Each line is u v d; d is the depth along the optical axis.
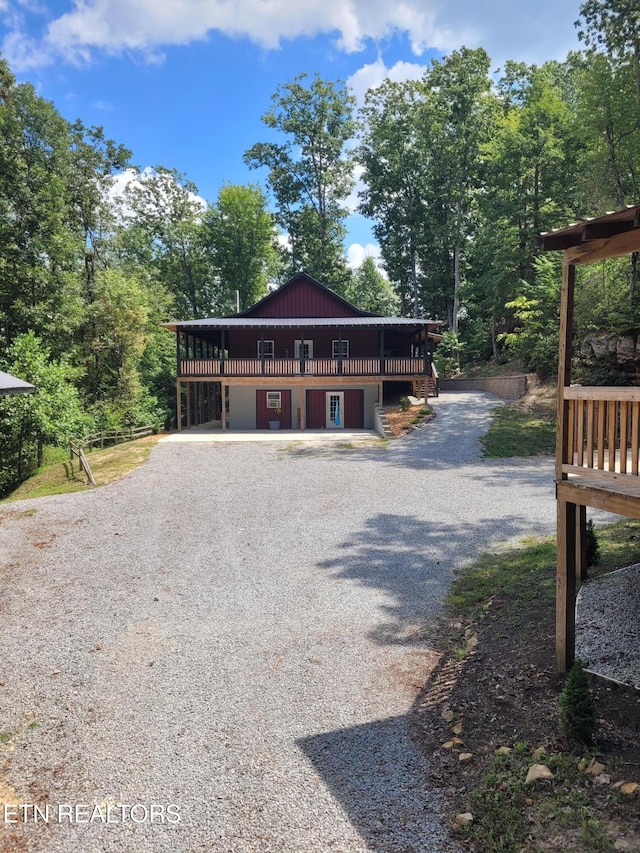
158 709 5.14
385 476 14.73
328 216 43.31
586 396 4.94
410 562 8.72
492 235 31.19
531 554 8.52
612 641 5.39
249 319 26.27
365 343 27.00
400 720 4.80
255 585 8.10
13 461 22.55
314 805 3.84
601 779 3.65
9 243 25.33
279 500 12.79
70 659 6.12
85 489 14.59
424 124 36.72
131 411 28.69
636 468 4.39
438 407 23.62
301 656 6.04
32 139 26.98
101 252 31.84
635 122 19.78
